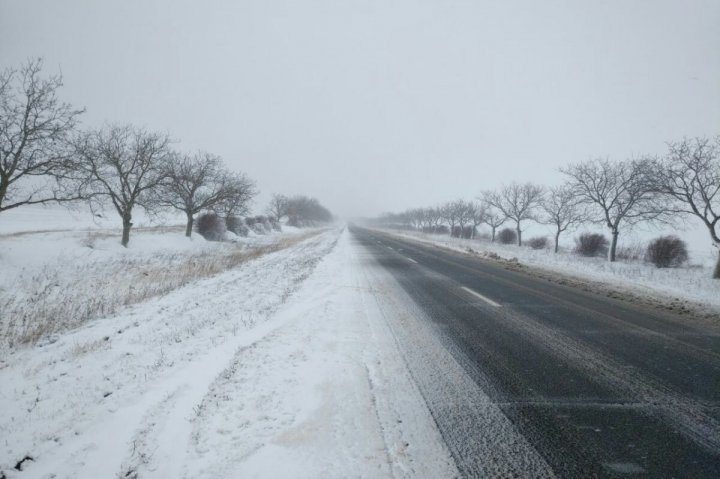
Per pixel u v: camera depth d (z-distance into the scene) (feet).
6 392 15.25
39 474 9.87
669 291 38.45
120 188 63.52
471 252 81.20
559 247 112.57
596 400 12.80
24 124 40.45
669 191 56.49
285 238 118.32
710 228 51.67
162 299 30.81
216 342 19.31
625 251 87.71
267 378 14.43
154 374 15.70
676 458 9.65
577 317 24.58
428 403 12.49
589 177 78.28
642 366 15.99
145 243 67.56
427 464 9.38
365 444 10.22
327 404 12.41
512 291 33.81
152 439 10.83
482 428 11.00
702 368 15.88
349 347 17.92
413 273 44.39
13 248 43.06
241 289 33.99
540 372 15.21
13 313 26.13
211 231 94.73
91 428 11.87
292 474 9.07
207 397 13.03
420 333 20.35
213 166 82.43
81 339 21.40
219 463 9.55
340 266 49.65
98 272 41.39
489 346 18.38
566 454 9.78
